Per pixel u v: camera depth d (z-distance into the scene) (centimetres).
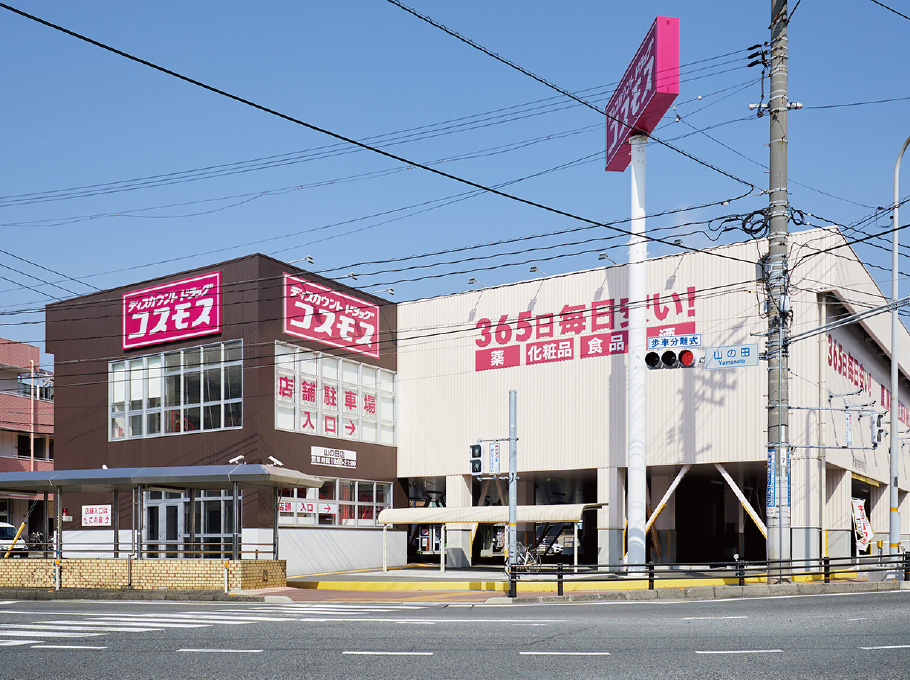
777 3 2345
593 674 923
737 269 2841
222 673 944
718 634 1254
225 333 3144
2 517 4784
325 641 1211
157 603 2092
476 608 1880
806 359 2752
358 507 3381
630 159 2908
